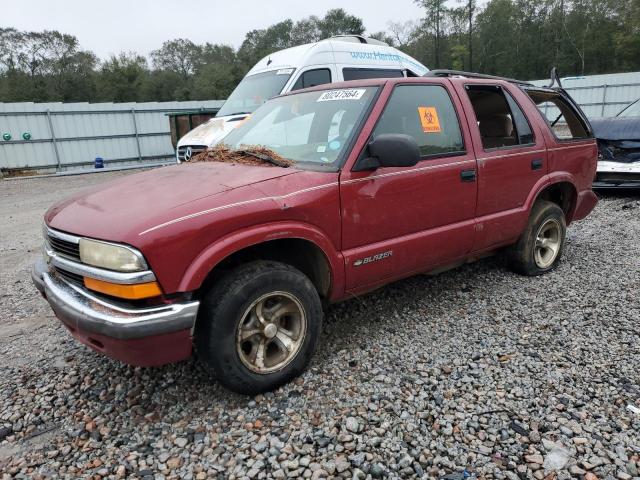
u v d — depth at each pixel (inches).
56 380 123.5
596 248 215.2
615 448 92.0
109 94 2368.4
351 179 119.6
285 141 140.3
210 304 102.3
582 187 194.2
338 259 119.6
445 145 143.4
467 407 105.7
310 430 100.1
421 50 2502.5
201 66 3053.6
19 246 278.4
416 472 88.2
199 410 108.4
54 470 91.9
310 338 117.2
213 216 99.4
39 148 773.9
